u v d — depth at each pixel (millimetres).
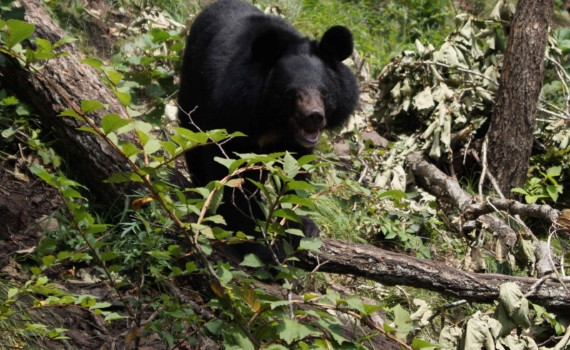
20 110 7590
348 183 5387
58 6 10547
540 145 10805
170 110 8977
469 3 16094
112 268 5348
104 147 7145
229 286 4730
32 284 5906
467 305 7781
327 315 4711
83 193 7434
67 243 6672
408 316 4750
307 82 7129
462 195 9219
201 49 8148
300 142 7105
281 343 4797
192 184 7699
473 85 10477
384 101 10961
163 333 5523
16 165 7480
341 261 6656
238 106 7320
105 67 4602
